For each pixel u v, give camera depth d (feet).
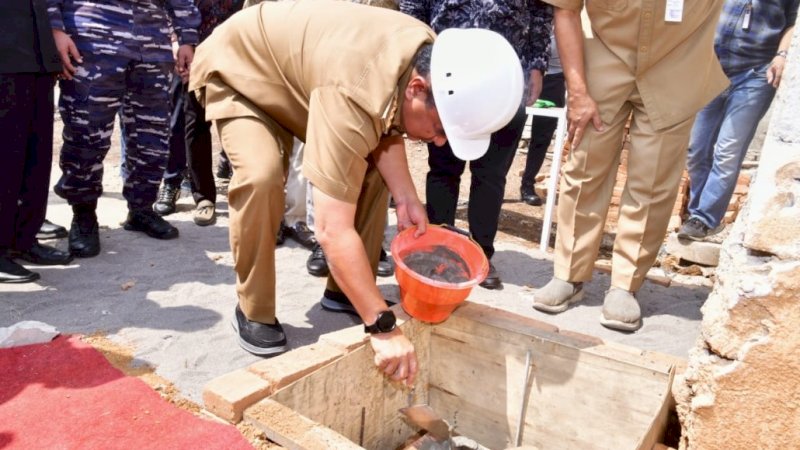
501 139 11.13
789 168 5.10
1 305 9.53
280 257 12.73
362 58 6.20
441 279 7.54
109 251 12.24
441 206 11.67
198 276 11.35
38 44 9.67
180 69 12.64
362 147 6.20
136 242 12.88
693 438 6.02
